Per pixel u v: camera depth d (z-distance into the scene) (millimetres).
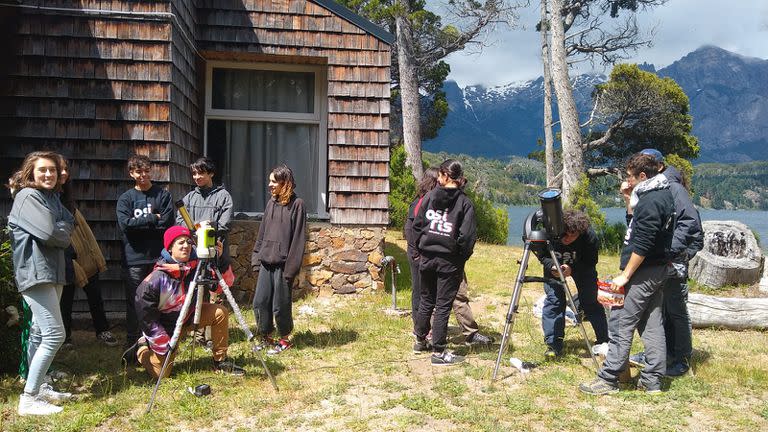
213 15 8117
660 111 24312
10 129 6516
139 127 6719
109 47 6684
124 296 6691
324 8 8297
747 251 9258
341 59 8336
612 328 4699
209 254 4578
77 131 6621
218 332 4914
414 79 20469
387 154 8352
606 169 23969
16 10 6512
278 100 8844
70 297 5695
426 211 5320
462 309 5902
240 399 4414
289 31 8250
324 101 8875
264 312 5594
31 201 4051
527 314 7465
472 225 5180
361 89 8352
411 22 21344
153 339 4734
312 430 3924
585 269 5477
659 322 4660
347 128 8312
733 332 6758
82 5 6625
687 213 4883
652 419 4113
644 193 4477
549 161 20719
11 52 6523
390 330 6492
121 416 4148
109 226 6656
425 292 5457
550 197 4793
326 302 7961
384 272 8406
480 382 4824
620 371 4582
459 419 4062
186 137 7652
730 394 4594
